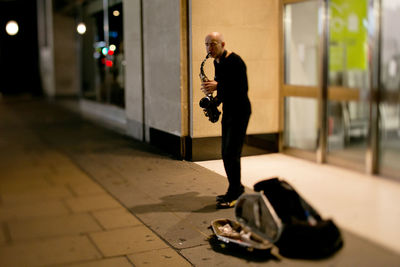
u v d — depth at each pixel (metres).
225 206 4.80
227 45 6.51
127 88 9.10
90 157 7.60
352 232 3.88
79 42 14.92
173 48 6.85
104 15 12.20
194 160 6.75
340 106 6.11
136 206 5.07
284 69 6.80
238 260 3.65
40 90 21.02
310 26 6.45
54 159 7.63
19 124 11.59
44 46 19.47
